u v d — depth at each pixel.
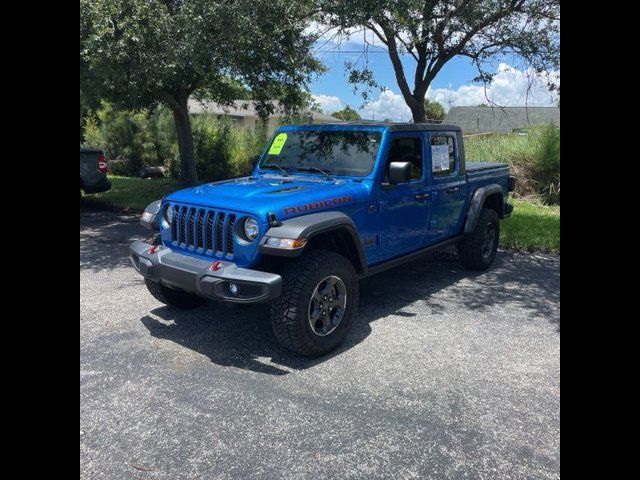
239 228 3.98
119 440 3.10
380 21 7.00
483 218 6.61
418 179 5.38
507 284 6.27
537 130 13.23
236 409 3.44
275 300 3.95
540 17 7.86
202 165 15.97
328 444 3.09
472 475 2.84
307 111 13.74
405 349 4.39
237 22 6.30
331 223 4.07
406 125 5.16
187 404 3.49
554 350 4.38
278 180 5.00
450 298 5.74
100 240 8.32
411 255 5.43
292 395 3.62
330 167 5.05
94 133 18.38
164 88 9.87
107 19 6.16
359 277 4.64
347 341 4.55
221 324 4.87
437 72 8.80
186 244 4.34
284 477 2.81
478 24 8.00
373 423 3.30
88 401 3.50
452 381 3.85
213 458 2.96
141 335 4.60
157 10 6.36
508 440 3.15
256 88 10.83
